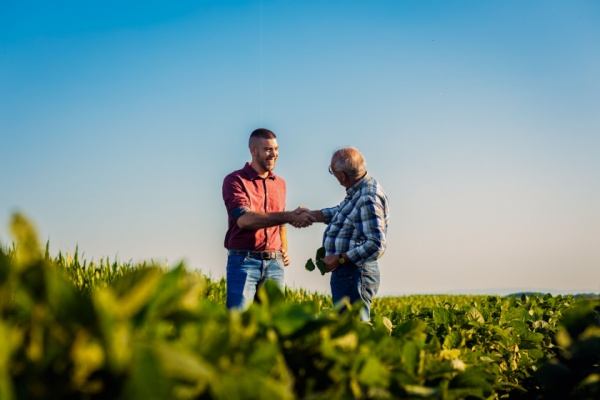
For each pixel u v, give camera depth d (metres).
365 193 5.20
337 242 5.28
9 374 1.08
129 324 1.21
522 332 3.71
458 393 1.98
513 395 3.32
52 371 1.09
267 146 6.13
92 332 1.12
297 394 1.54
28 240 1.13
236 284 5.87
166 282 1.34
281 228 6.46
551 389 2.21
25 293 1.14
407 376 1.72
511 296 5.60
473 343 3.47
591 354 2.07
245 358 1.33
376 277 5.25
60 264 6.48
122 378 1.10
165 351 1.12
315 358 1.63
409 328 2.42
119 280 1.35
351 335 1.70
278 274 6.14
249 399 1.17
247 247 5.93
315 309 1.81
